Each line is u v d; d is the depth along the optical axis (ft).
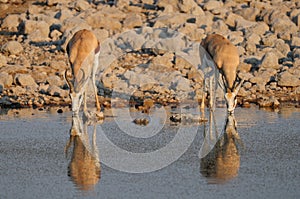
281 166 128.77
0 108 191.21
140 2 311.88
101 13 284.20
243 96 204.13
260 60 236.22
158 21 274.98
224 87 179.11
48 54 251.60
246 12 291.38
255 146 144.25
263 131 158.30
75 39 181.98
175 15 282.36
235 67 178.91
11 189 115.44
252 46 249.96
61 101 199.00
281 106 192.24
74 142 149.07
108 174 124.57
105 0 316.40
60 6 304.09
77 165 130.52
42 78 223.92
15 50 252.62
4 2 321.11
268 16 285.23
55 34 271.08
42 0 322.96
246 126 163.94
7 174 124.36
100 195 112.06
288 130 158.81
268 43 255.70
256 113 180.96
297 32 269.64
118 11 290.56
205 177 122.21
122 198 110.52
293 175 122.62
